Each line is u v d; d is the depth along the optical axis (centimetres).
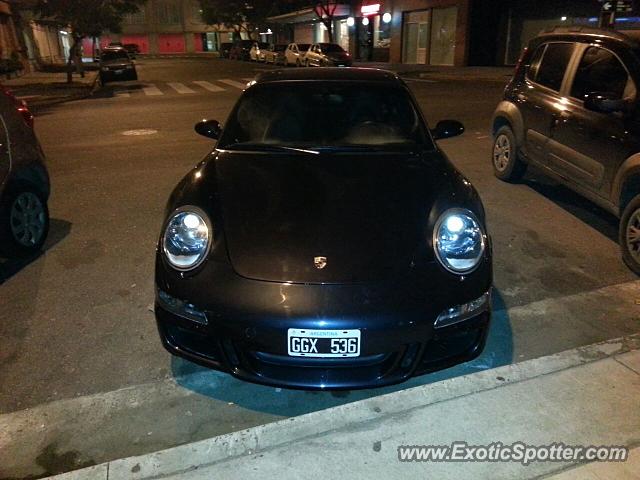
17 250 421
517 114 573
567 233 477
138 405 266
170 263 255
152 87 1939
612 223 500
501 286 382
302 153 336
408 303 235
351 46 3472
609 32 459
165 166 742
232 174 312
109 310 355
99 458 234
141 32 6725
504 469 218
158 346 315
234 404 269
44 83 2172
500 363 295
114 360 302
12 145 414
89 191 625
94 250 453
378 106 372
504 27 2312
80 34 2080
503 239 464
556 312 346
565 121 481
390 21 2939
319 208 276
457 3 2372
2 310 355
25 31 3094
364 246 252
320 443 232
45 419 256
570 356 291
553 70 525
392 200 283
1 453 236
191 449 230
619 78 427
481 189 601
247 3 4209
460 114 1112
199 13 6738
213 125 407
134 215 539
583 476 215
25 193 428
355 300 233
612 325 330
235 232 261
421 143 352
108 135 991
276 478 214
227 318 236
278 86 386
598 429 239
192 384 282
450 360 252
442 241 255
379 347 235
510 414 248
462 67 2373
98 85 2155
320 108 371
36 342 318
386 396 262
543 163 527
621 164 405
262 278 240
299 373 244
